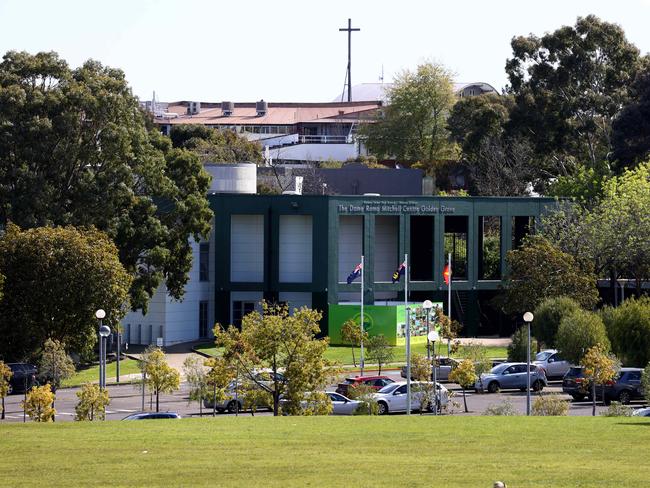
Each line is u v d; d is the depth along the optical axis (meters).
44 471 75.31
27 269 187.88
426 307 167.75
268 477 73.06
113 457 80.50
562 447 85.12
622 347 183.62
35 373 185.00
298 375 127.75
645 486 70.12
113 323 197.50
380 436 91.00
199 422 103.44
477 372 177.88
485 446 85.56
